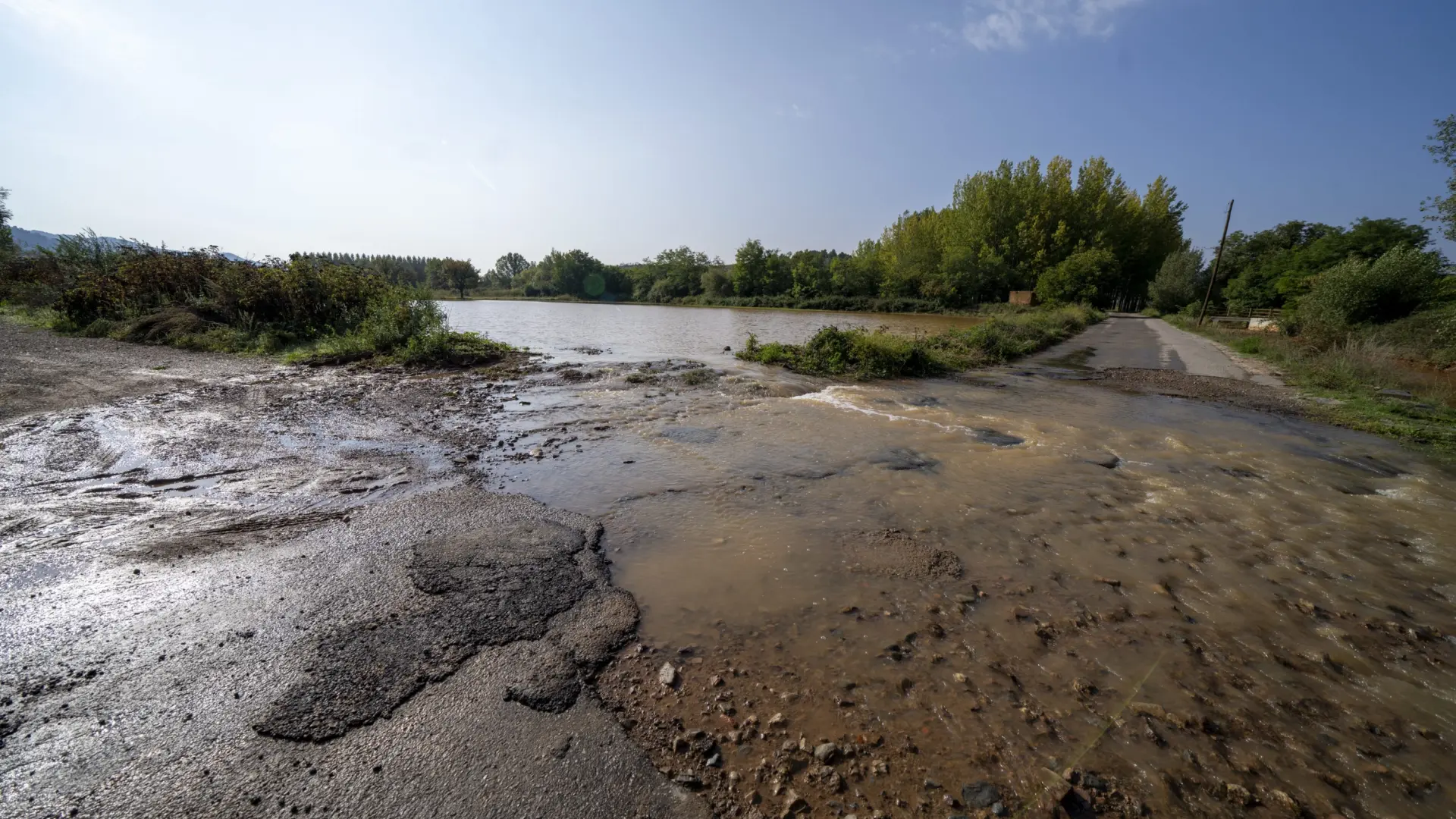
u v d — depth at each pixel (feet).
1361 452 22.06
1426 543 14.12
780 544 13.37
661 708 8.20
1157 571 12.52
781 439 22.36
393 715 7.84
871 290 186.39
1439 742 7.89
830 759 7.37
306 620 9.86
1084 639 10.03
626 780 7.01
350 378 33.06
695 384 34.14
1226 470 19.60
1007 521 15.02
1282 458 21.11
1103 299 144.15
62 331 44.57
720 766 7.25
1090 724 8.07
